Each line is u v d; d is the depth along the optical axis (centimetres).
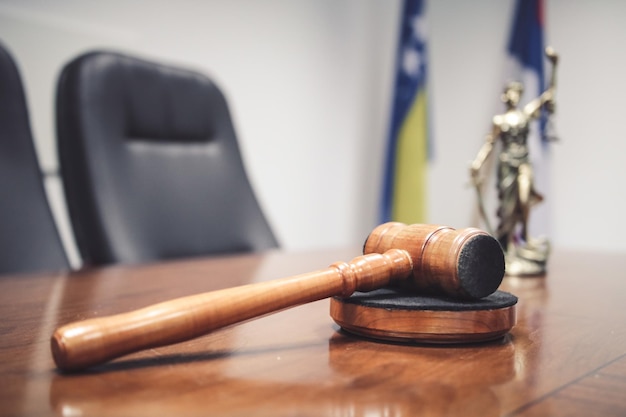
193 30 219
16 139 115
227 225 141
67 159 118
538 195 88
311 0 264
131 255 115
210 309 37
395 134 264
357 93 289
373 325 44
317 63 268
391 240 49
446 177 295
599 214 249
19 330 49
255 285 40
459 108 291
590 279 85
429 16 299
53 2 179
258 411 29
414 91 262
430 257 45
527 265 88
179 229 131
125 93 129
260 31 243
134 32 201
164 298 66
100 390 32
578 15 252
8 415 28
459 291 44
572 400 31
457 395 32
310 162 267
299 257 115
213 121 148
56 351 34
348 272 44
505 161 87
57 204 180
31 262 109
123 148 125
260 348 42
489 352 42
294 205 261
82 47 187
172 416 28
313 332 48
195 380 34
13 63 118
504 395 32
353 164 289
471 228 46
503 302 45
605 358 41
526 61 238
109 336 34
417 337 43
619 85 244
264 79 246
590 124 250
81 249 117
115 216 116
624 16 242
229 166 147
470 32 287
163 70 139
